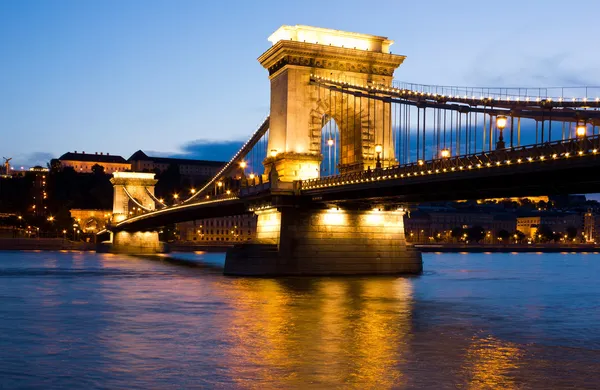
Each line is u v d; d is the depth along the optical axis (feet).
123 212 611.47
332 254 230.27
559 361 89.45
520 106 143.43
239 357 90.68
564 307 152.05
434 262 461.37
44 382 77.92
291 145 241.35
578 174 138.62
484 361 88.99
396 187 190.08
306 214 229.86
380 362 87.86
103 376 80.53
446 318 129.08
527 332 113.19
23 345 99.71
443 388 75.36
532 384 77.51
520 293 190.39
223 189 367.66
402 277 228.63
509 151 146.10
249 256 230.07
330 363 87.10
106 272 278.05
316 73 245.04
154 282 218.18
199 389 75.00
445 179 165.17
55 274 262.88
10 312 137.80
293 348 96.94
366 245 235.20
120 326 117.80
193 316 130.31
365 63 249.75
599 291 200.64
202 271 286.05
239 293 172.24
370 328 115.44
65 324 120.37
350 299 158.81
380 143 247.09
